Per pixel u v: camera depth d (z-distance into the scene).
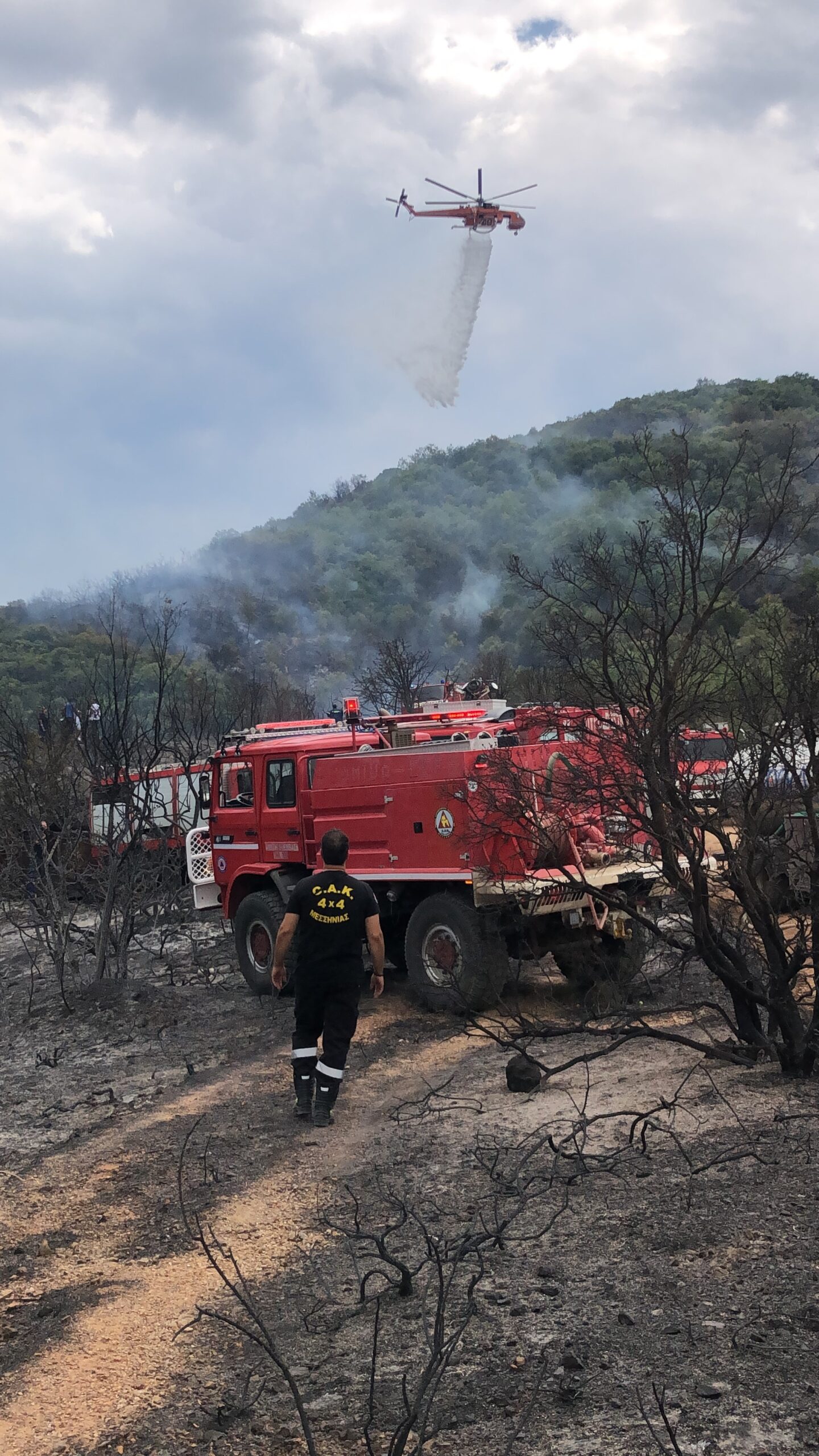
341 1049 6.43
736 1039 6.50
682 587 5.62
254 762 10.35
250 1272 4.53
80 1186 5.91
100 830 14.58
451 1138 5.72
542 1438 3.01
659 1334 3.46
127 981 11.12
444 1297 3.27
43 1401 3.69
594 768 6.44
